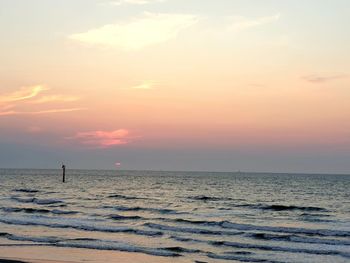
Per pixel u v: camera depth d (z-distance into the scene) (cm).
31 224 2823
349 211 3991
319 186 9325
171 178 14962
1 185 8350
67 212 3484
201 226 2820
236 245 2181
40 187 7712
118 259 1847
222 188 8125
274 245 2188
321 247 2144
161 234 2495
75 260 1814
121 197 5359
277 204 4734
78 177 14612
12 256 1880
